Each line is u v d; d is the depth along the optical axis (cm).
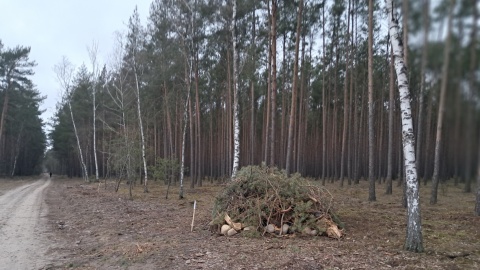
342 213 1309
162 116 3612
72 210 1689
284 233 982
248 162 3616
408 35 609
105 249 907
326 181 3145
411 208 770
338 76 3145
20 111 5125
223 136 3419
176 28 2284
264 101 3347
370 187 1742
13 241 1037
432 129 2788
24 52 4553
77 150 5362
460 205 1572
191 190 2583
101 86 4438
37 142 7162
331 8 2644
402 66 736
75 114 4838
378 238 923
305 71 3005
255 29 2425
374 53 2792
